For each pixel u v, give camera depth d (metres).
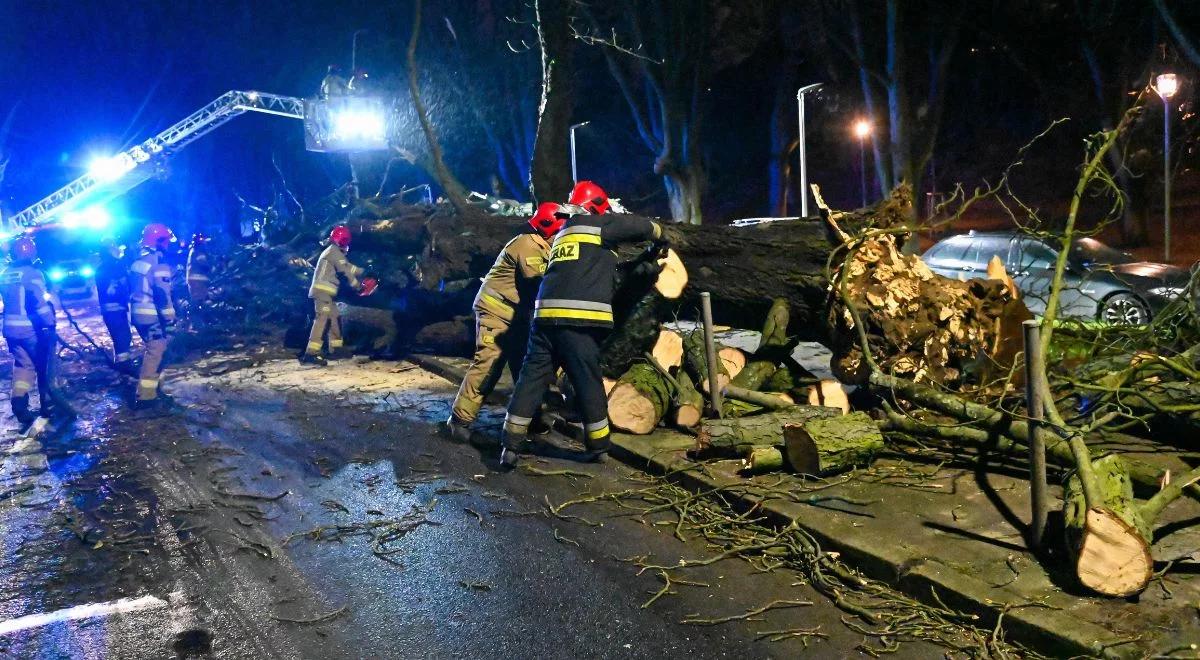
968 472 5.82
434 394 9.60
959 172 37.19
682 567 4.98
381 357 11.99
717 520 5.50
